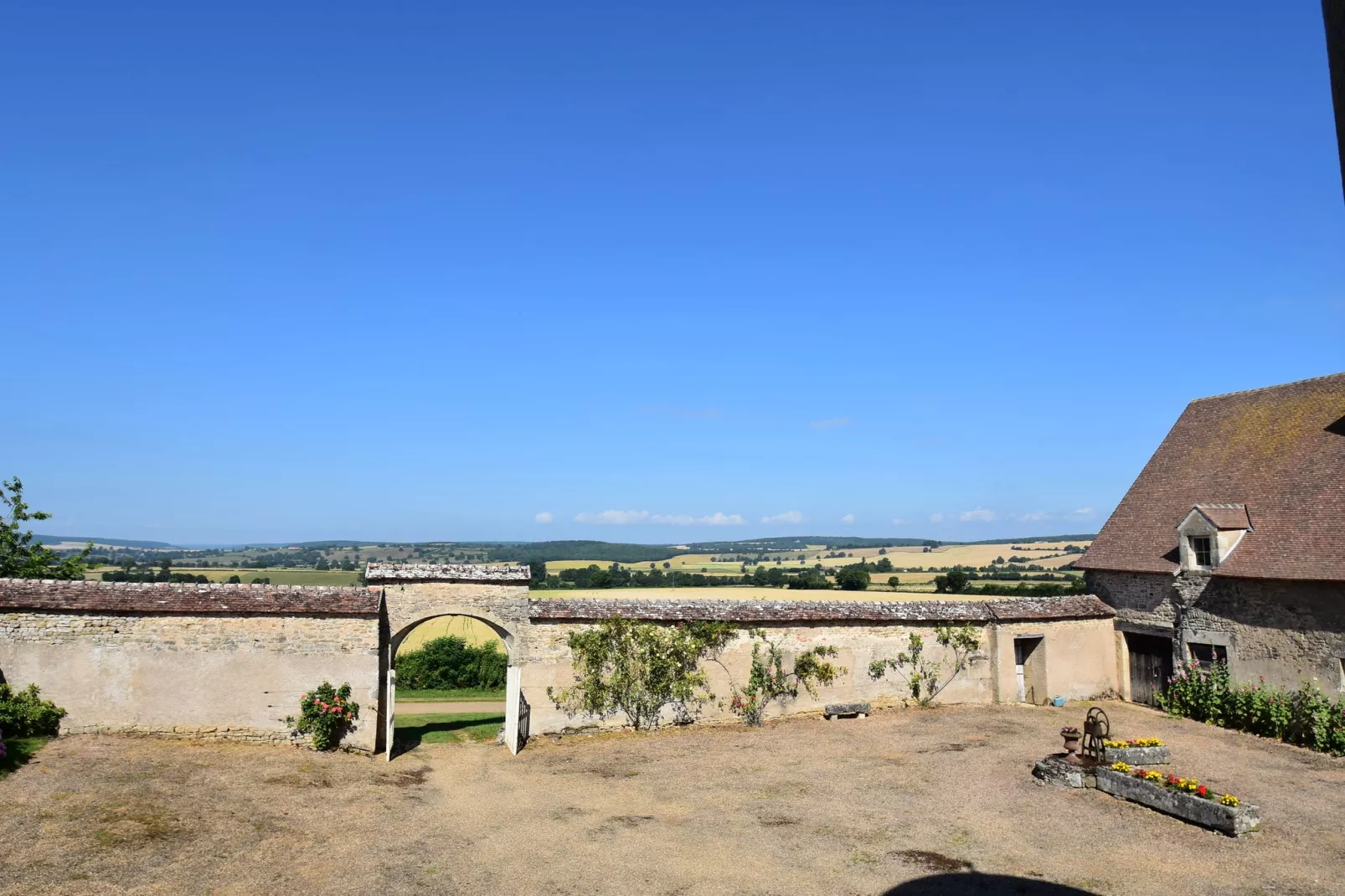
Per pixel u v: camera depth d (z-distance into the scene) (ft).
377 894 37.83
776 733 70.85
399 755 64.69
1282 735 65.67
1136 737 66.90
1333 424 76.02
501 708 102.17
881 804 51.85
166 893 36.35
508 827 47.80
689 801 53.11
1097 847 44.19
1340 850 43.32
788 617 75.61
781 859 42.98
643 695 71.56
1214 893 38.37
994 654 81.35
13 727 56.44
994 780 56.49
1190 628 75.77
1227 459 83.20
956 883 39.75
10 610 58.18
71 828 42.16
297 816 47.34
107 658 59.41
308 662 62.03
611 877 40.73
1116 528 88.43
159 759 54.90
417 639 133.28
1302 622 66.33
